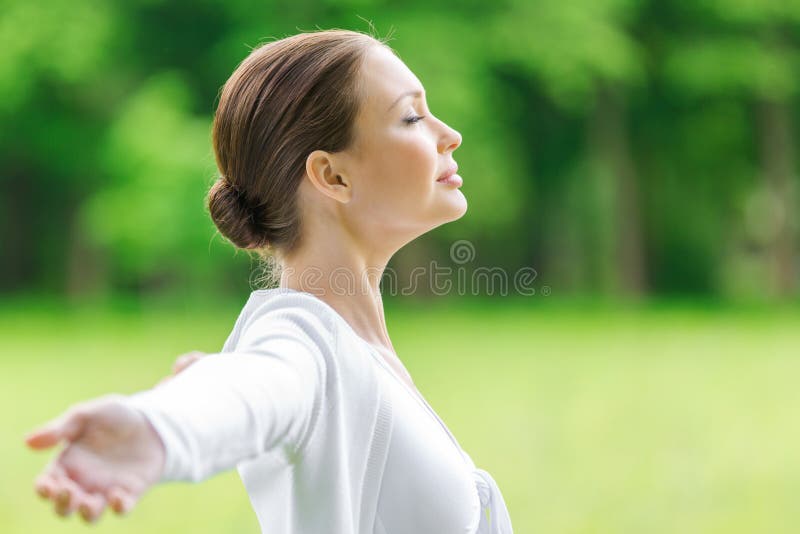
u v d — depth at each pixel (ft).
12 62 170.50
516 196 196.24
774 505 48.52
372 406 11.69
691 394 83.35
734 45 188.24
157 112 164.25
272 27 163.32
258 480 11.87
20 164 199.11
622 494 50.21
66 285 208.95
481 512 13.00
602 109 193.88
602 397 81.35
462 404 77.41
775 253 195.52
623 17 183.73
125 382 88.07
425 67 163.32
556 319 147.23
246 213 13.43
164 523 44.83
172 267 184.03
